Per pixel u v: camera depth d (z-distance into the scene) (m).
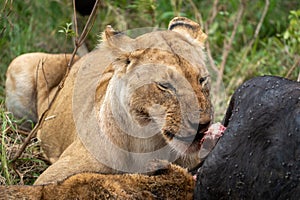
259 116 7.30
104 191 7.65
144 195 7.68
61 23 14.56
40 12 15.19
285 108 7.16
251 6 15.91
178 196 7.77
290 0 16.25
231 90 13.45
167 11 15.55
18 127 12.24
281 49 14.35
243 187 7.26
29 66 12.88
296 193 6.85
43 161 11.11
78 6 13.03
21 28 14.80
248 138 7.28
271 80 7.58
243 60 14.20
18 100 12.80
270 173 7.04
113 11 14.74
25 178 10.60
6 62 14.36
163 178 7.80
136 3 14.32
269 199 7.06
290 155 6.93
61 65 12.68
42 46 14.73
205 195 7.57
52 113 11.43
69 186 7.77
